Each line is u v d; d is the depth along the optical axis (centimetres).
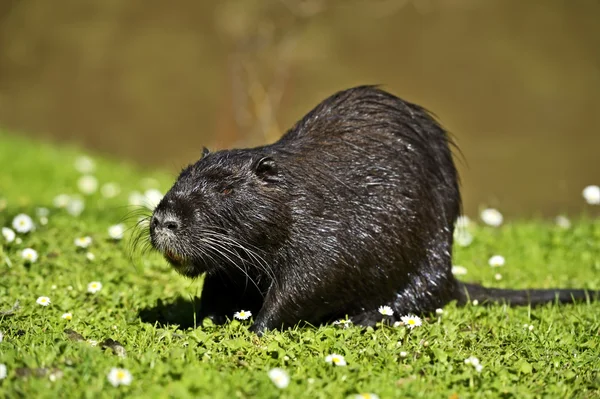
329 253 1109
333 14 3953
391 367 923
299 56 3444
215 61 4603
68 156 2688
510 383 921
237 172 1095
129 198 2089
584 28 4881
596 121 4338
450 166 1261
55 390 802
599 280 1403
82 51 4762
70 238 1465
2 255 1320
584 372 976
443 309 1219
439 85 4475
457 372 934
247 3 3325
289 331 1043
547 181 3750
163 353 940
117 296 1202
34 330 1011
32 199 2083
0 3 4900
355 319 1159
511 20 4906
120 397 805
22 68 4719
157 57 4684
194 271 1099
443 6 4838
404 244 1163
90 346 923
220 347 972
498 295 1273
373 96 1244
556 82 4531
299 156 1147
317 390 852
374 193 1154
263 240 1091
